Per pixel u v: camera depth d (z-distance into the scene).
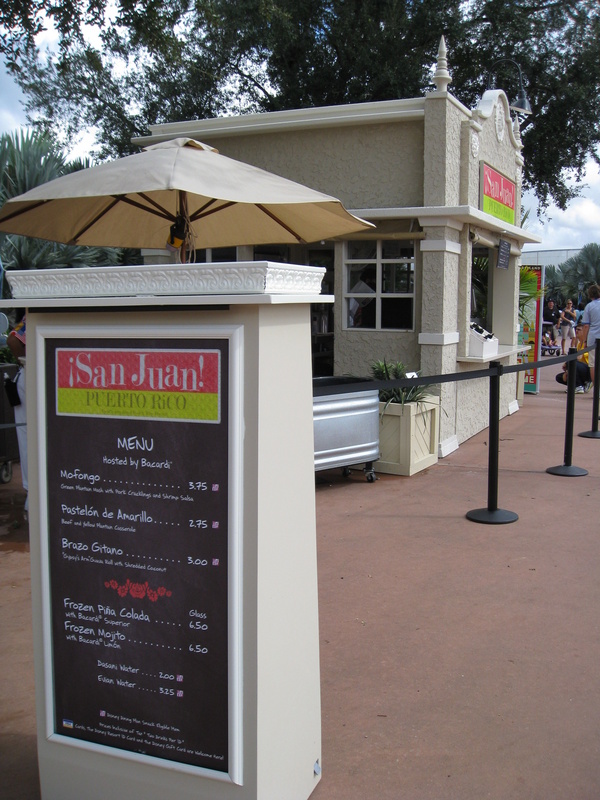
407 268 8.63
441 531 6.08
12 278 2.73
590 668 3.86
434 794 2.91
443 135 8.13
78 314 2.68
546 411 12.36
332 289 10.25
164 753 2.64
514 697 3.60
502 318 11.66
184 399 2.54
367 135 8.64
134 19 8.84
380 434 8.01
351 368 9.01
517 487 7.41
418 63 18.23
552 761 3.11
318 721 2.96
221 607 2.54
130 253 14.12
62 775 2.79
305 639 2.84
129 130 18.23
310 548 2.86
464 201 8.85
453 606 4.64
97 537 2.69
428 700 3.58
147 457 2.61
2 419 7.64
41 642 2.79
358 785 2.97
